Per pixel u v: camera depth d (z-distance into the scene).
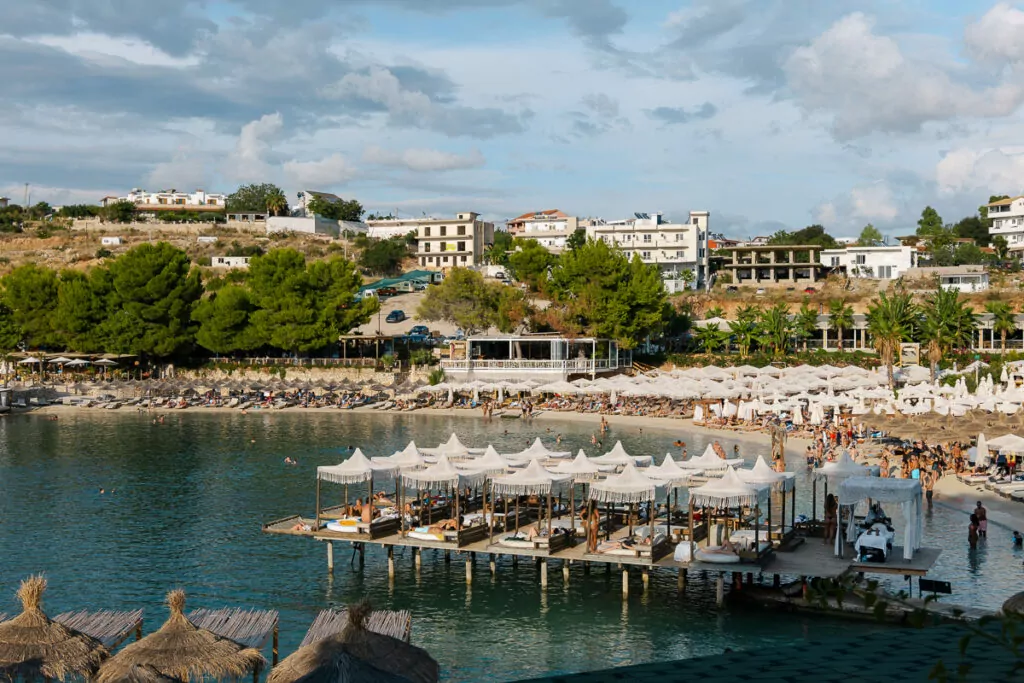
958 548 45.00
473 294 132.38
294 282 130.62
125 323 130.00
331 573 44.16
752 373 111.19
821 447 74.12
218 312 131.38
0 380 125.00
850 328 143.25
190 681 24.59
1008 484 57.75
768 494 41.31
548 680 8.57
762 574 41.31
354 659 16.50
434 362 128.00
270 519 55.19
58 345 135.00
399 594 41.16
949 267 171.62
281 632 36.06
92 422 104.25
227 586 42.06
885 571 36.75
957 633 9.53
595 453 77.81
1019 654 7.55
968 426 64.19
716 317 155.12
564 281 133.00
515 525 45.50
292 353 142.75
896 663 8.66
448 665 33.31
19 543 49.44
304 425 100.19
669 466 48.12
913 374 106.38
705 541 42.88
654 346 149.75
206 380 124.81
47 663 24.22
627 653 34.09
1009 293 155.50
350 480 45.06
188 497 61.81
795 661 8.80
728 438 86.81
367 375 127.25
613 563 43.62
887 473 58.81
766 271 188.00
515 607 39.34
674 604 39.28
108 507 58.72
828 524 42.84
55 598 40.06
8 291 132.75
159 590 41.38
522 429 95.00
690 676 8.51
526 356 125.69
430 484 44.28
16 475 70.19
